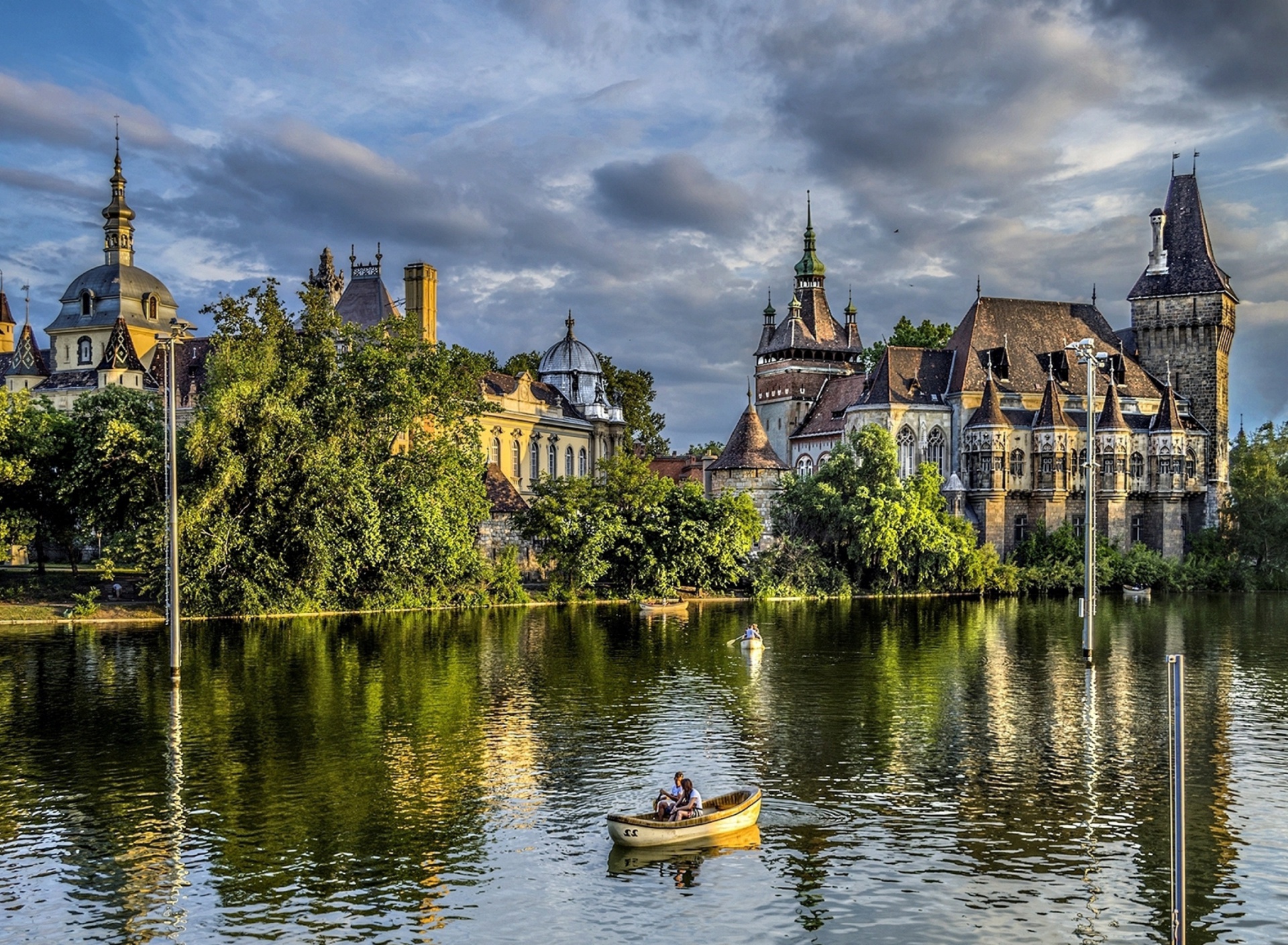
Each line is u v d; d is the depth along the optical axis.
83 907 31.64
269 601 90.06
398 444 110.31
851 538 122.88
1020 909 31.75
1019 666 70.50
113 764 45.12
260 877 33.75
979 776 44.50
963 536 127.19
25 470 90.25
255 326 94.69
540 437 146.00
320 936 29.91
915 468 151.25
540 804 40.59
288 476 90.19
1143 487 150.50
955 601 119.06
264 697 57.91
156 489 89.38
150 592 89.25
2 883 33.22
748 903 32.09
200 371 135.00
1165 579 138.50
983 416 146.75
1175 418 150.00
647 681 64.12
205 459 87.25
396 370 97.38
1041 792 42.31
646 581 111.81
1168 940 29.94
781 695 60.41
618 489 113.88
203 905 31.78
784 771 45.06
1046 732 52.06
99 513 89.94
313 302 97.56
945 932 30.34
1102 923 30.94
